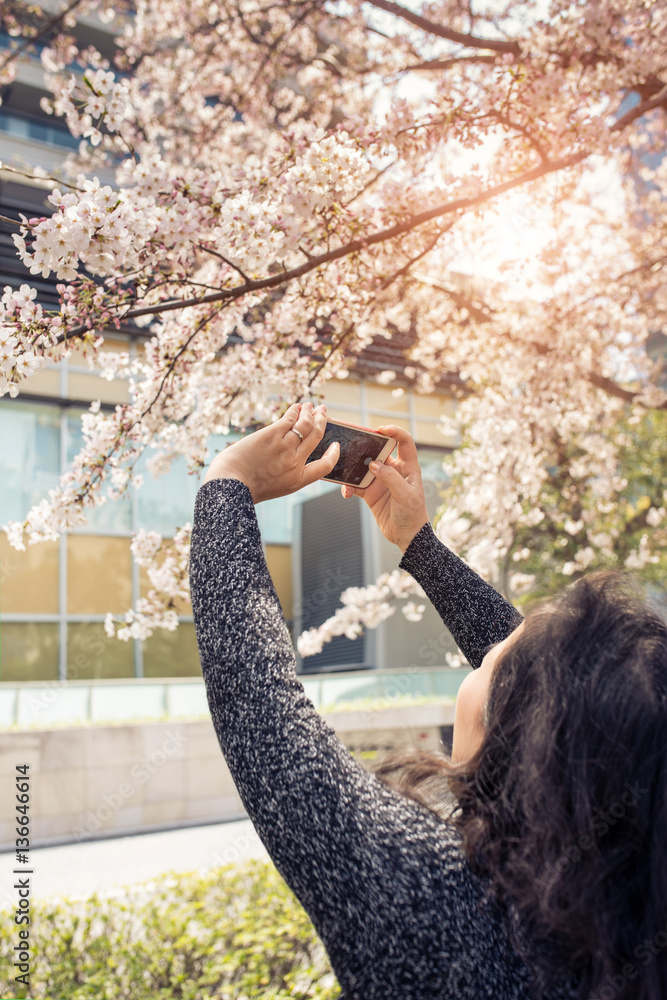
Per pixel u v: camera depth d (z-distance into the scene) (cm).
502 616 99
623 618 60
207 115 558
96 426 235
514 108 259
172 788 776
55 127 1036
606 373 502
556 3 311
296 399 271
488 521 421
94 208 166
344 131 214
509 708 60
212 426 265
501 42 338
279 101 544
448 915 48
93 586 902
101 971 261
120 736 764
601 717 54
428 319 461
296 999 238
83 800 735
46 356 179
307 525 1055
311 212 209
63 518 226
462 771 62
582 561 524
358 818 50
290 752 52
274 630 57
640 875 51
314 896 49
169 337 243
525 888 50
